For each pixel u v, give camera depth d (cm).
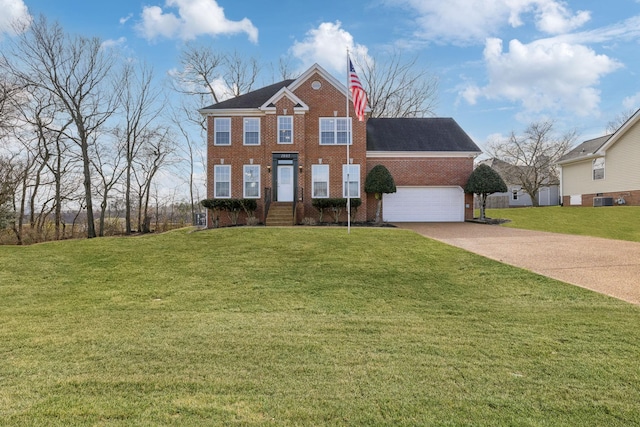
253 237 1373
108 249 1176
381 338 498
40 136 2473
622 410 313
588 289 729
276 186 2117
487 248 1219
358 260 1034
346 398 334
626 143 2539
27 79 2302
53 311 641
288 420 298
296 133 2111
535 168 3888
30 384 361
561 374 381
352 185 2175
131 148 2986
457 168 2316
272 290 777
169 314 622
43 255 1094
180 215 3828
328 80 2177
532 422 296
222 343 479
